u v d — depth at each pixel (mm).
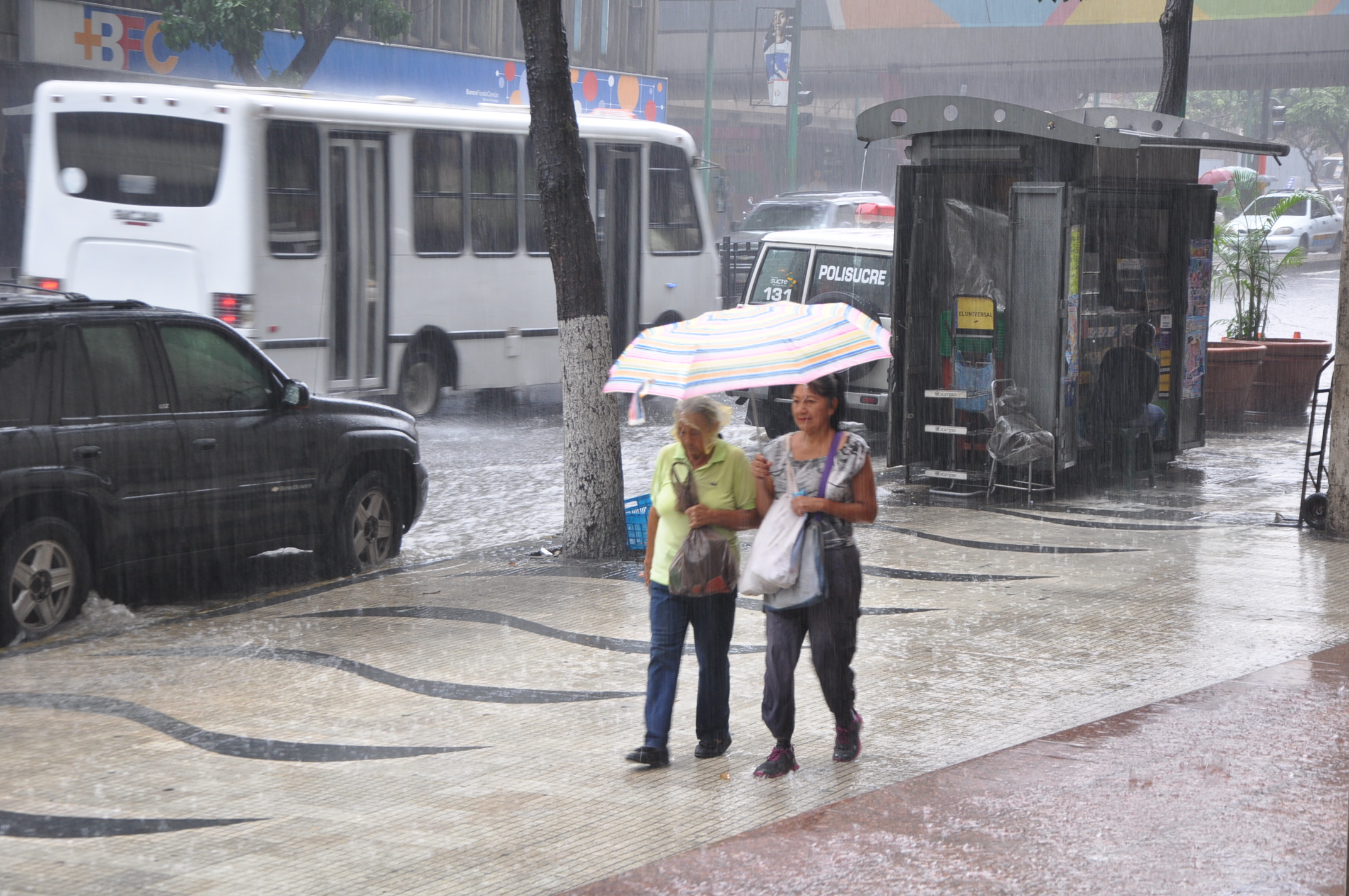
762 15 107000
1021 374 21344
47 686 12547
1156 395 23891
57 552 14500
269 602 15805
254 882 8195
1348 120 121875
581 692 12359
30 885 8172
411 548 19234
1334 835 8641
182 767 10391
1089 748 10391
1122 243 24141
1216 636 13852
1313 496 19328
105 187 25266
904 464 22875
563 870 8312
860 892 7848
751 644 13875
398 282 27312
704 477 10102
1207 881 7941
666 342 10250
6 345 14242
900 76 104438
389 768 10336
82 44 45312
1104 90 105438
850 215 58219
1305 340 32125
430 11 59469
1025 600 15328
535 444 27375
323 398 17422
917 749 10609
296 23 45594
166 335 15648
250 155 24422
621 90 71750
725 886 7949
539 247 30328
